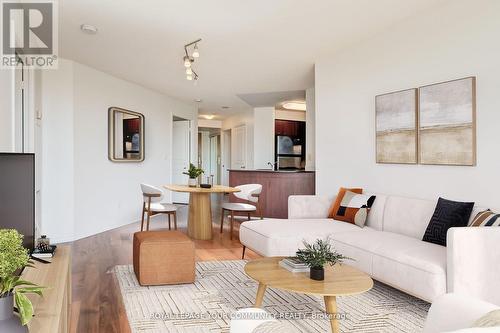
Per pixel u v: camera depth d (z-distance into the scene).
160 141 7.62
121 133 6.27
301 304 2.83
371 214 3.86
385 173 4.11
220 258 4.20
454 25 3.33
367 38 4.32
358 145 4.49
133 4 3.41
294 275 2.41
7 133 2.73
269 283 2.24
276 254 3.43
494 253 2.41
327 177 5.00
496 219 2.56
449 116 3.34
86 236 5.37
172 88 7.12
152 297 2.93
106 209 5.89
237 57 5.07
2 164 1.73
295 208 4.27
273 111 9.09
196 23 3.87
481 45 3.11
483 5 3.09
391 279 2.73
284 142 9.76
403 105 3.82
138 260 3.23
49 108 4.89
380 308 2.75
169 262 3.21
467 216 2.88
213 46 4.61
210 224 5.30
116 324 2.47
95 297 2.94
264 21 3.83
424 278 2.47
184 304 2.80
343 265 2.66
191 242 3.28
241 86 6.88
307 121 7.02
